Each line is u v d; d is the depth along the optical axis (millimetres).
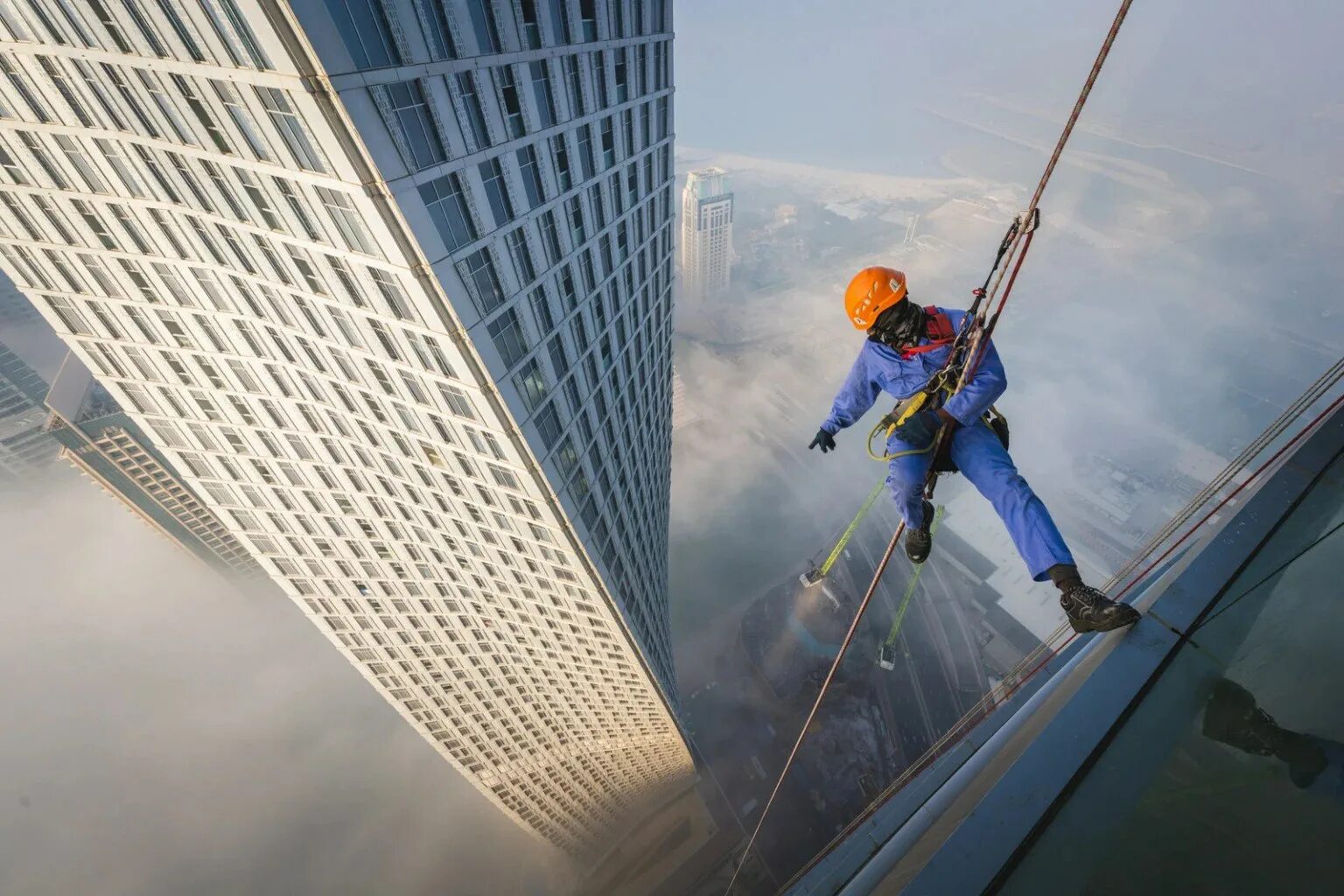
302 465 33812
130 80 17109
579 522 33750
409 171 17297
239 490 36656
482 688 58469
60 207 22656
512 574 39938
